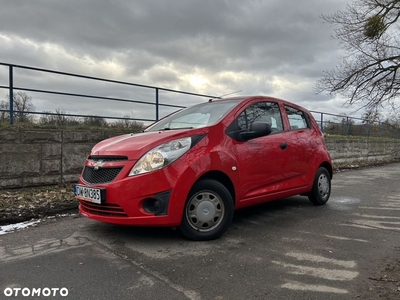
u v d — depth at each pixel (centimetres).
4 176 649
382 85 1697
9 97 713
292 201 657
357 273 314
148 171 367
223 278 301
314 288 283
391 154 2288
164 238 409
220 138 425
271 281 296
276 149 500
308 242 404
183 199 375
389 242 406
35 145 686
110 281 294
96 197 379
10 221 488
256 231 448
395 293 273
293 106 589
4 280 297
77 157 748
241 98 508
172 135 397
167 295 270
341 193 783
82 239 407
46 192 653
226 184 432
